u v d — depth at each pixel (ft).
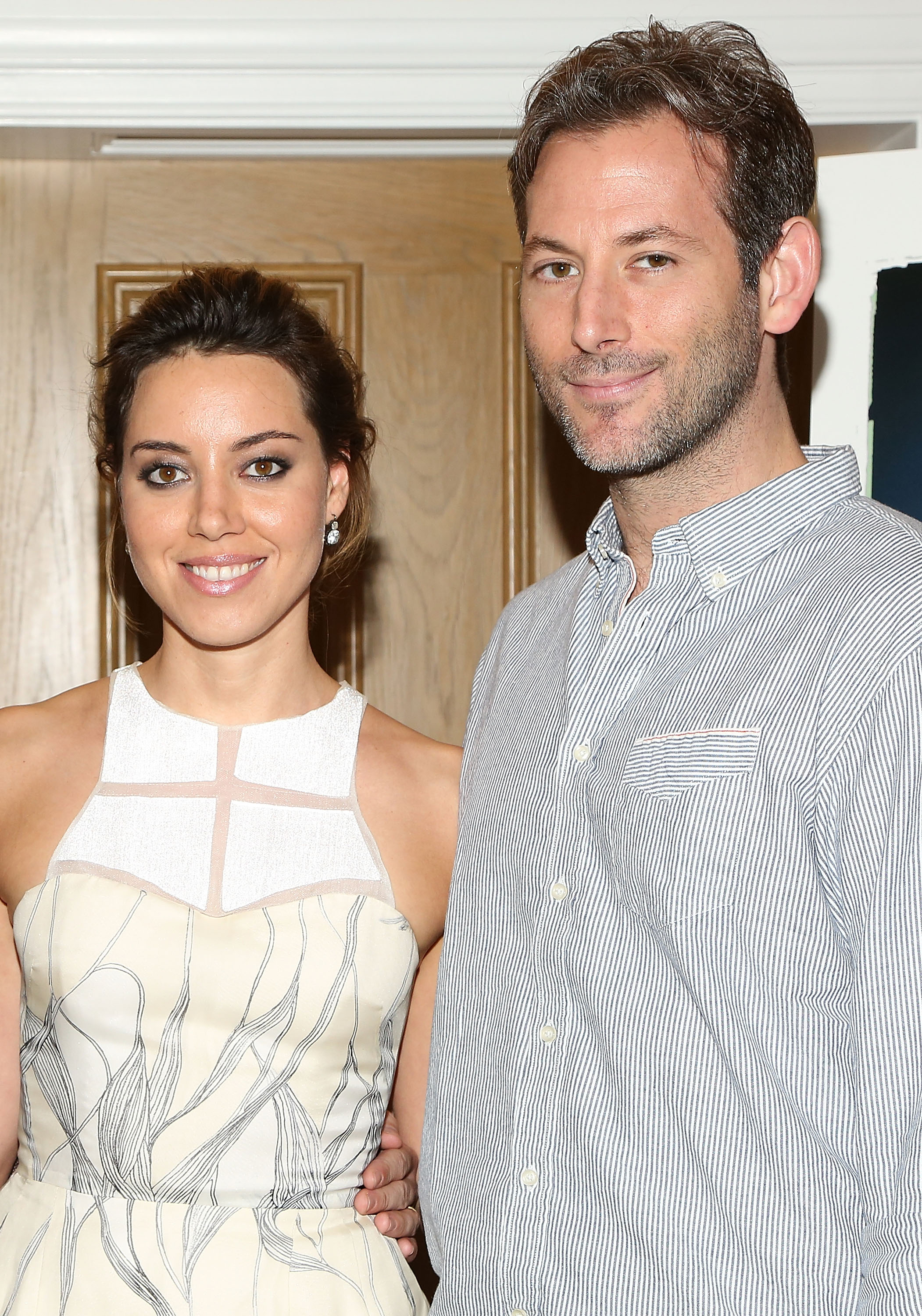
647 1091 3.51
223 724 4.50
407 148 6.22
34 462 6.31
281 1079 4.13
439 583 6.48
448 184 6.43
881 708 3.22
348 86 5.82
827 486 3.77
